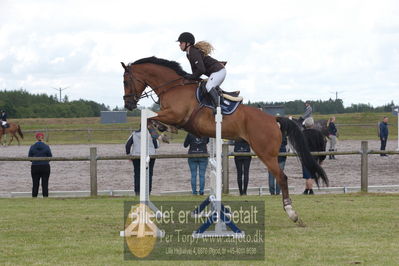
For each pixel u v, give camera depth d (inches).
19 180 844.6
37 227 401.4
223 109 416.2
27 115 3617.1
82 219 435.8
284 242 348.2
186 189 721.0
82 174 909.2
